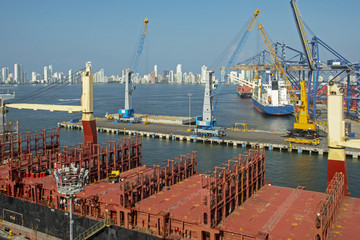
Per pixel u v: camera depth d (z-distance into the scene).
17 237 56.84
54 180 59.00
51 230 55.44
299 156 102.00
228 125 170.12
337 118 57.22
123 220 50.59
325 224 37.69
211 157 102.31
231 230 41.47
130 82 177.38
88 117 82.94
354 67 172.50
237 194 48.50
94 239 49.06
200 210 47.06
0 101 86.31
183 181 62.47
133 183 52.75
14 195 60.22
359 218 45.38
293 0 159.50
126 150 79.62
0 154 74.69
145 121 171.38
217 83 152.00
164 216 45.16
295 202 50.69
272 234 39.62
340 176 53.34
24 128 161.88
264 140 120.81
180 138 131.50
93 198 52.75
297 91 194.00
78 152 66.75
